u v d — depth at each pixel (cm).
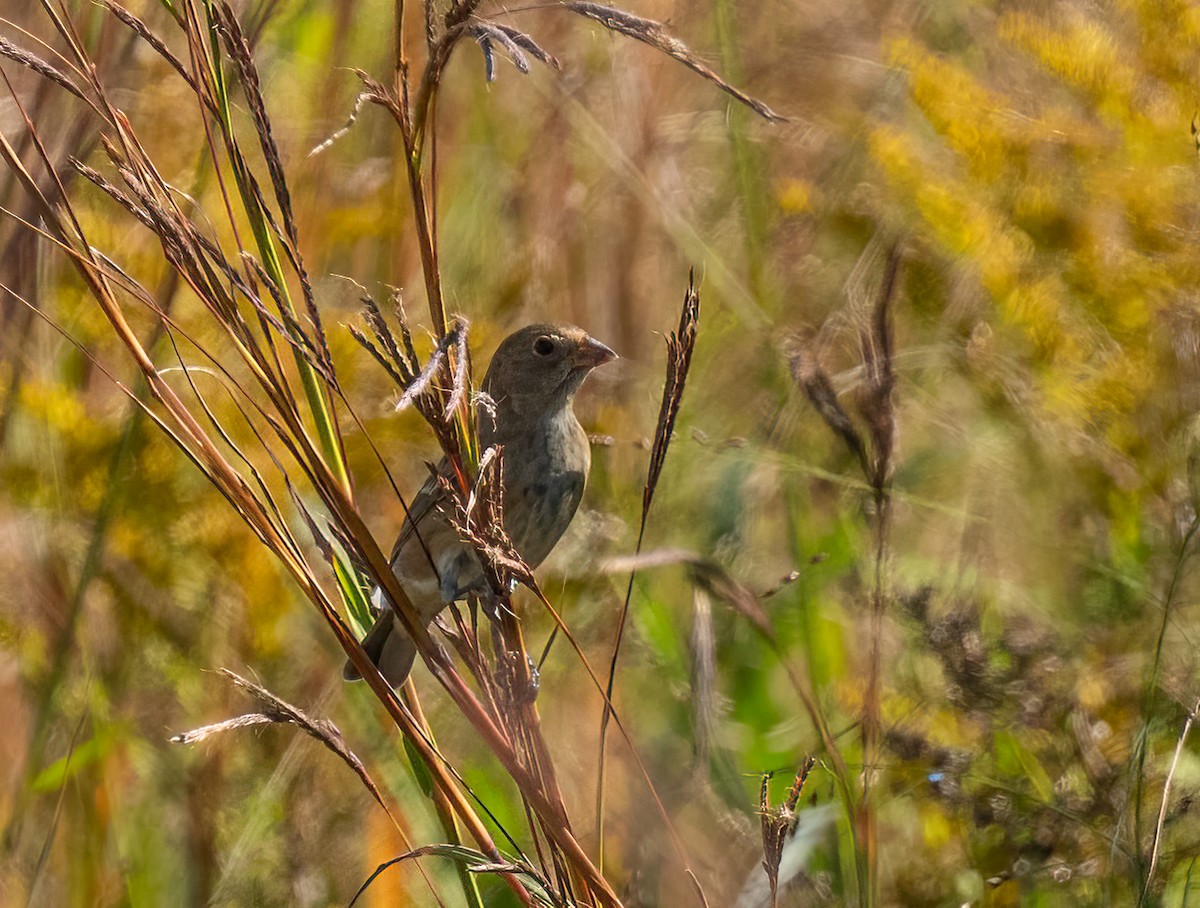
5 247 923
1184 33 1088
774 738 965
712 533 1062
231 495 663
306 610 1032
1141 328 1053
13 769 898
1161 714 870
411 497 1103
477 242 1197
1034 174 1109
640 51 1259
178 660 991
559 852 621
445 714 1001
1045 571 1027
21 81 898
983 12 1293
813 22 1345
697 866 884
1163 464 1008
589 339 823
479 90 1234
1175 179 1072
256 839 918
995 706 871
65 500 982
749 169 1177
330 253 1121
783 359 1041
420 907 893
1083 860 835
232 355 1045
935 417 1112
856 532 1023
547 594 1050
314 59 1165
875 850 772
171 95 1037
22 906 853
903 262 1144
